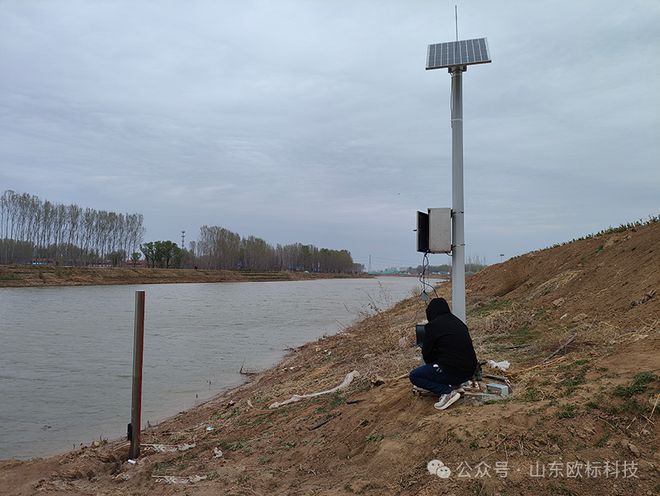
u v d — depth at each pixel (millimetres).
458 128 6500
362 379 8500
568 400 4645
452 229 6531
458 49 6508
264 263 121562
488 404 5113
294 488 4918
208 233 112688
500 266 18672
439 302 5730
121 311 31906
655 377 4551
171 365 15938
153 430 9414
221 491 5180
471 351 5457
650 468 3736
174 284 78000
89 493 5688
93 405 11492
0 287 55344
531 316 10281
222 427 8391
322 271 157500
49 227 80000
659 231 10469
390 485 4316
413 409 5566
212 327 25406
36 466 6770
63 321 26406
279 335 22641
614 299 8961
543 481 3811
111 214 90250
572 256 13328
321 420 6676
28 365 15734
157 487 5641
